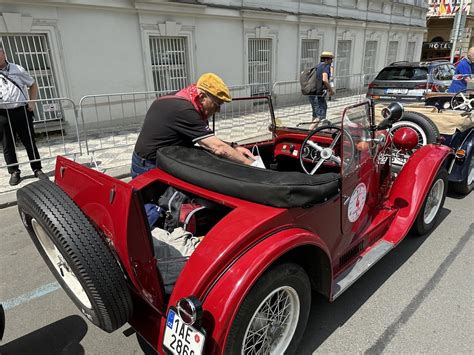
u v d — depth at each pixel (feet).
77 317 8.65
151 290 5.94
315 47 46.78
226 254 5.41
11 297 9.39
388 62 62.95
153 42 30.91
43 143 24.85
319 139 10.11
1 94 16.52
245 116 16.57
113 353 7.54
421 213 11.13
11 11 23.09
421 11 68.80
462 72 24.34
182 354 5.34
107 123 29.37
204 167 7.22
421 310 8.54
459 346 7.44
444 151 11.28
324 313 8.52
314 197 6.38
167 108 8.80
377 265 10.43
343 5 48.67
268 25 38.96
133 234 5.39
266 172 6.74
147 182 7.96
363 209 9.00
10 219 14.07
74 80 26.81
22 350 7.64
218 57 35.27
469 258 10.68
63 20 25.31
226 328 5.23
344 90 48.78
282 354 6.78
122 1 27.55
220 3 33.76
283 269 5.93
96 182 5.86
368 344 7.59
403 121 13.62
